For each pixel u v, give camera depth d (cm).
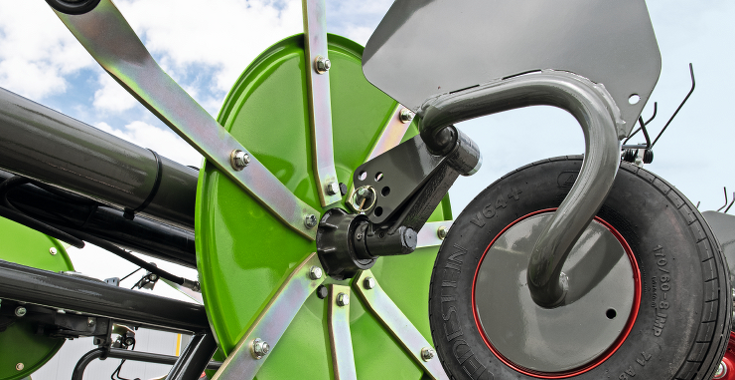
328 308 140
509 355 98
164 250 155
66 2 84
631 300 89
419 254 181
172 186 122
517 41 95
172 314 128
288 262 128
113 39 91
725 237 237
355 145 159
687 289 84
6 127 91
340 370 137
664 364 83
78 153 102
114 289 119
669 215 89
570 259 96
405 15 111
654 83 80
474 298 106
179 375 123
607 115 78
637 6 85
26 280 105
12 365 195
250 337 113
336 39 158
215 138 111
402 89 106
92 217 136
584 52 87
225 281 111
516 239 105
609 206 95
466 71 99
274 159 129
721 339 81
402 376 162
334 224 137
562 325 94
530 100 86
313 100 141
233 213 115
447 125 96
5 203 117
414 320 172
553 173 104
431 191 111
